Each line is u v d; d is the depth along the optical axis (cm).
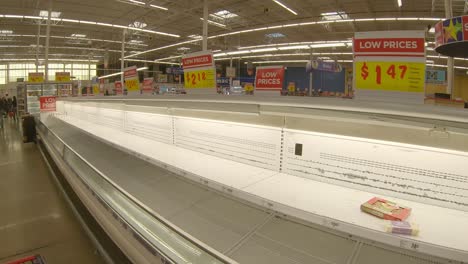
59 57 2575
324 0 1013
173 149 218
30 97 979
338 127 128
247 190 125
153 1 1078
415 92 95
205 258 104
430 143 104
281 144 152
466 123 81
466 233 86
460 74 2283
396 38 97
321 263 92
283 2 1025
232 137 178
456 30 349
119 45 2030
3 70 2838
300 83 2219
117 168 225
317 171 138
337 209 105
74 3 1112
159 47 2062
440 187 107
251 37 1738
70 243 266
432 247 79
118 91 485
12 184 441
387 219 95
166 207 149
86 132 348
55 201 370
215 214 131
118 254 237
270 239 108
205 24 1009
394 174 117
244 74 2780
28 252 252
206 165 168
